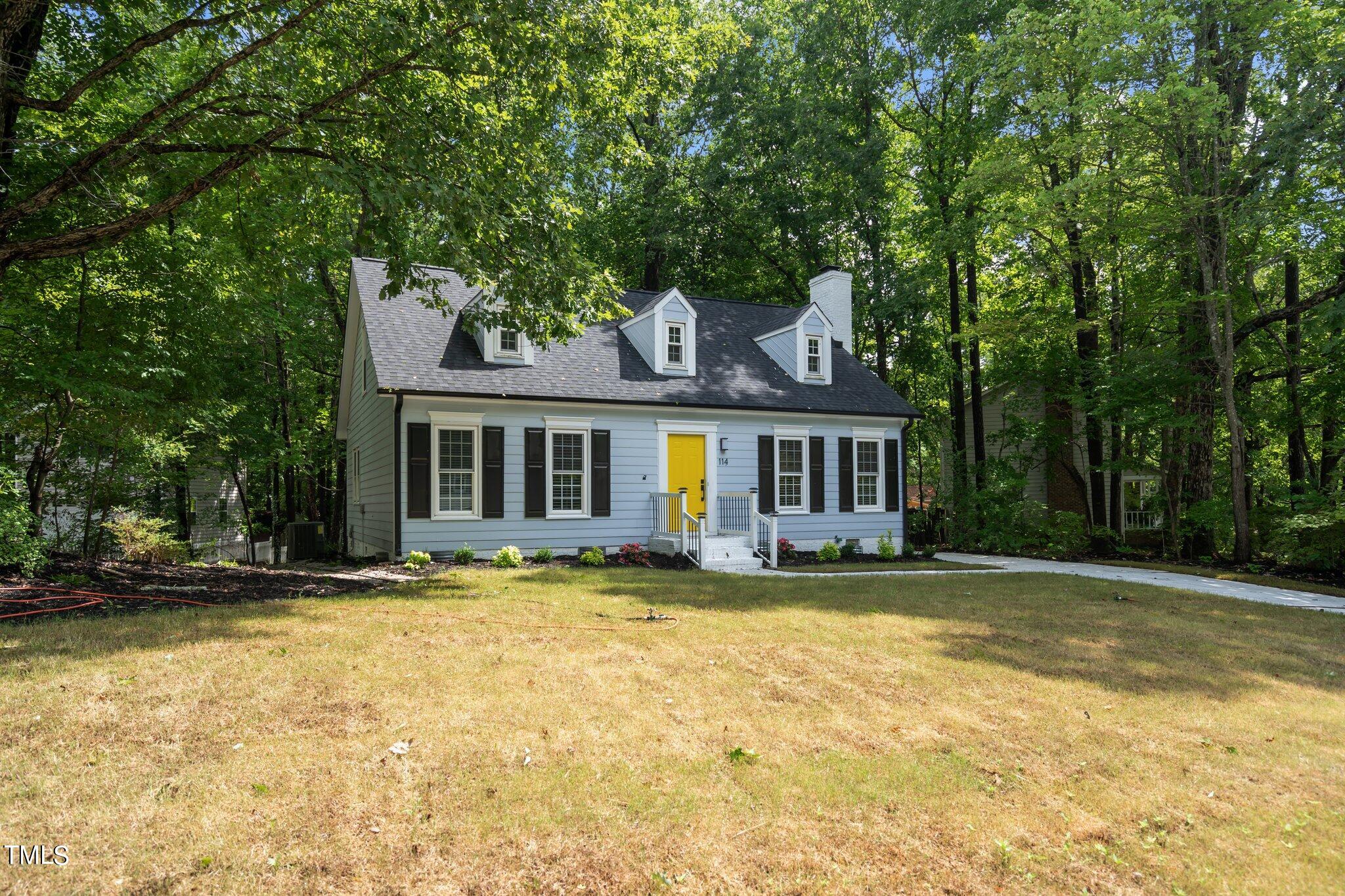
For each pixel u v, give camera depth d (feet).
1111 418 63.62
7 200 29.48
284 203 37.40
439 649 21.67
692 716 17.02
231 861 10.56
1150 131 51.67
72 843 10.78
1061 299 79.56
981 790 13.75
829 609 30.76
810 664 21.74
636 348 59.06
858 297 81.82
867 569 48.37
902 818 12.62
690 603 31.14
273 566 45.27
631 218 86.07
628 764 14.25
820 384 63.36
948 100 80.18
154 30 30.81
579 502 51.83
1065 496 83.05
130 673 17.72
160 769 13.16
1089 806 13.30
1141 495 86.07
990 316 77.10
